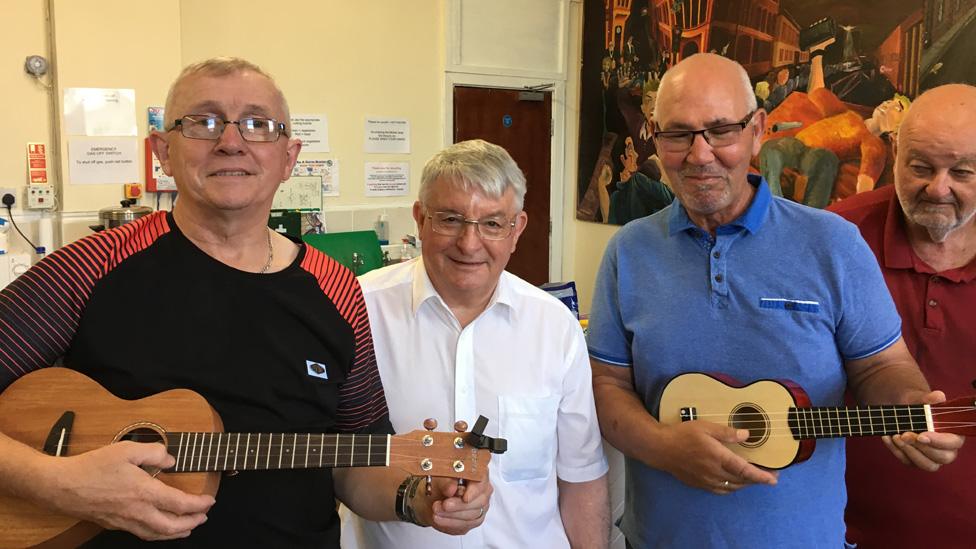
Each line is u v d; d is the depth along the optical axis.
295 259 1.27
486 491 1.17
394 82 4.43
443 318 1.42
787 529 1.42
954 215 1.48
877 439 1.60
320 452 1.15
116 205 3.57
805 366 1.42
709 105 1.38
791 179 3.67
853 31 3.32
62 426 1.10
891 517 1.60
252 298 1.18
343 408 1.30
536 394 1.41
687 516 1.48
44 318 1.10
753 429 1.42
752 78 3.81
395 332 1.44
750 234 1.47
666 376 1.51
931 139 1.46
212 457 1.11
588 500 1.49
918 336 1.58
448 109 4.63
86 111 3.44
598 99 4.91
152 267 1.16
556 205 5.16
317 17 4.11
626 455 1.61
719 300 1.47
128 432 1.11
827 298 1.42
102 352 1.12
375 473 1.32
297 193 4.04
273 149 1.19
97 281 1.13
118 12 3.47
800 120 3.60
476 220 1.29
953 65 2.96
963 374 1.54
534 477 1.41
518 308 1.44
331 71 4.20
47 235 3.45
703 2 4.04
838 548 1.47
